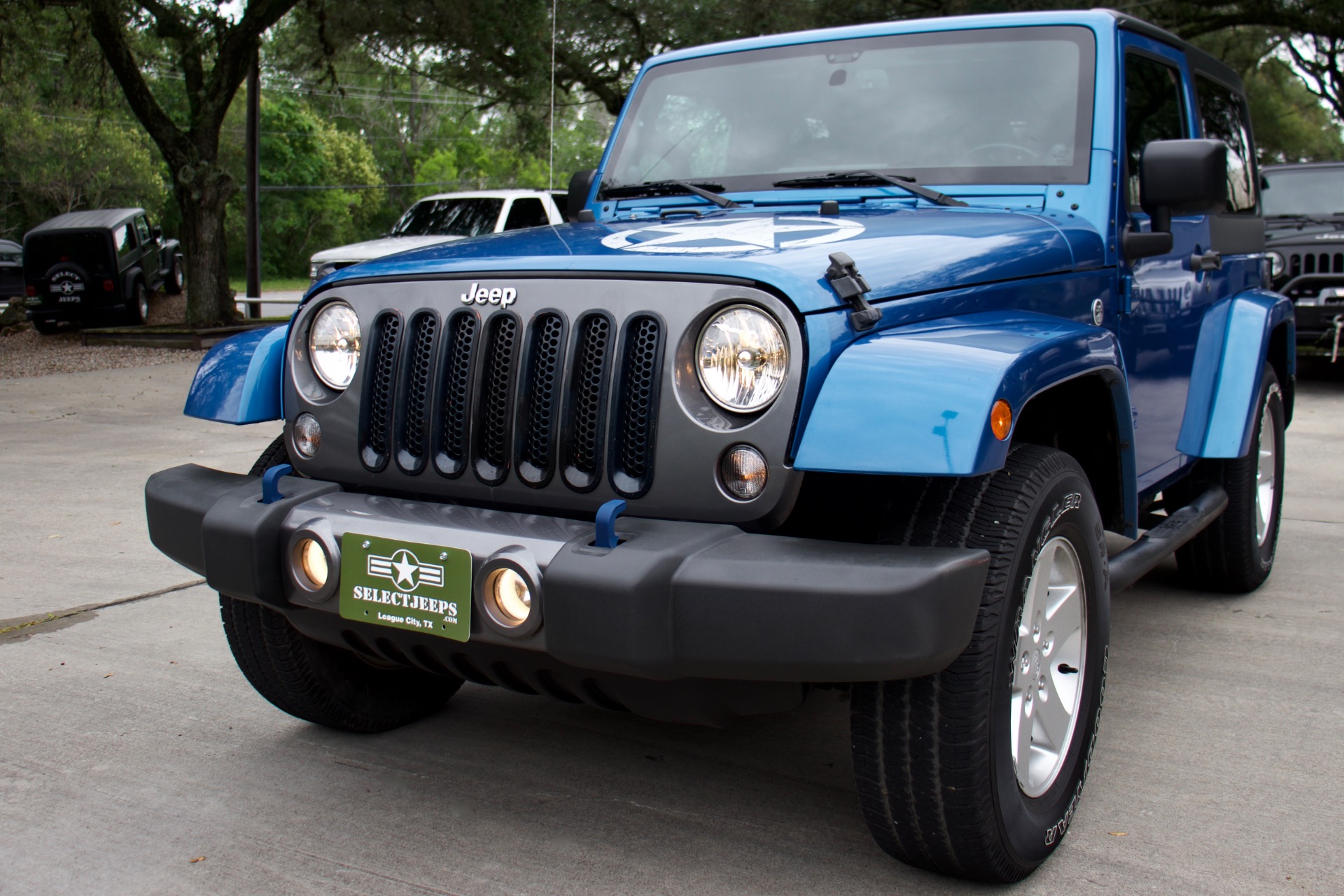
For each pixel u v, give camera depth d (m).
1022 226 2.70
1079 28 3.17
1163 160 2.88
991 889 2.26
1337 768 2.80
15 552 4.93
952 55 3.28
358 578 2.26
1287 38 26.25
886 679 1.91
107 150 41.25
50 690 3.35
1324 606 4.16
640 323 2.12
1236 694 3.29
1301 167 10.91
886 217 2.77
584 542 2.04
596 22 18.59
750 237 2.39
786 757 2.91
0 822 2.55
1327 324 9.40
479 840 2.47
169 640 3.80
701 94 3.55
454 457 2.32
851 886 2.28
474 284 2.30
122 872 2.33
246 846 2.45
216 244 16.22
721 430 2.03
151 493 2.61
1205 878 2.29
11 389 11.10
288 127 57.84
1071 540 2.37
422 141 67.38
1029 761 2.31
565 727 3.12
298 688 2.86
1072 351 2.26
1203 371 3.62
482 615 2.09
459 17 17.50
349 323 2.46
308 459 2.53
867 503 2.37
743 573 1.92
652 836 2.49
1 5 15.15
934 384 1.93
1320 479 6.46
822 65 3.43
